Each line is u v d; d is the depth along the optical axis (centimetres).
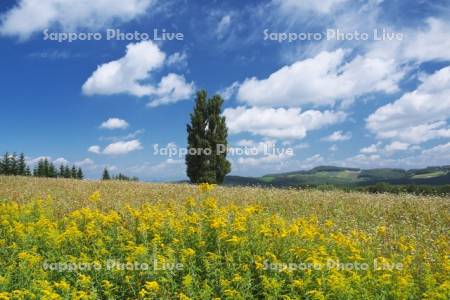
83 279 856
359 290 815
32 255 995
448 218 1623
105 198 1877
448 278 913
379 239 1316
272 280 820
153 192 2150
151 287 808
